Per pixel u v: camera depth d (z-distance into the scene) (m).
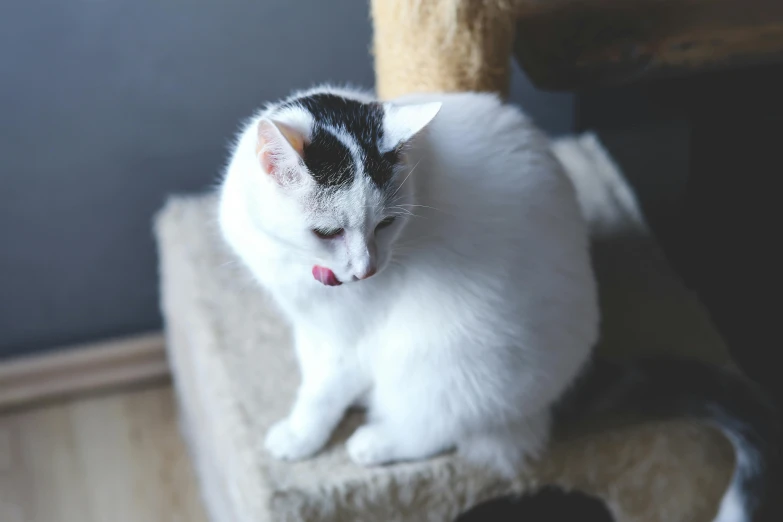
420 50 0.90
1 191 1.15
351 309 0.83
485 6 0.87
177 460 1.21
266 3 1.12
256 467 0.87
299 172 0.72
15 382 1.25
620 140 1.15
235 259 0.99
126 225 1.21
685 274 1.08
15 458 1.21
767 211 1.04
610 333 0.99
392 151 0.74
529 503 1.08
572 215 0.88
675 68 0.91
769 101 0.98
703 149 1.00
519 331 0.84
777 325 1.11
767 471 0.92
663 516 0.97
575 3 0.96
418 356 0.85
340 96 0.78
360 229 0.74
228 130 1.19
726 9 0.94
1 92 1.09
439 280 0.83
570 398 0.93
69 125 1.13
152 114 1.15
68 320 1.25
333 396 0.88
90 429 1.24
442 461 0.89
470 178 0.83
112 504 1.16
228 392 0.94
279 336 1.00
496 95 0.91
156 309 1.28
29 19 1.07
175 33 1.11
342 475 0.87
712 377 0.93
